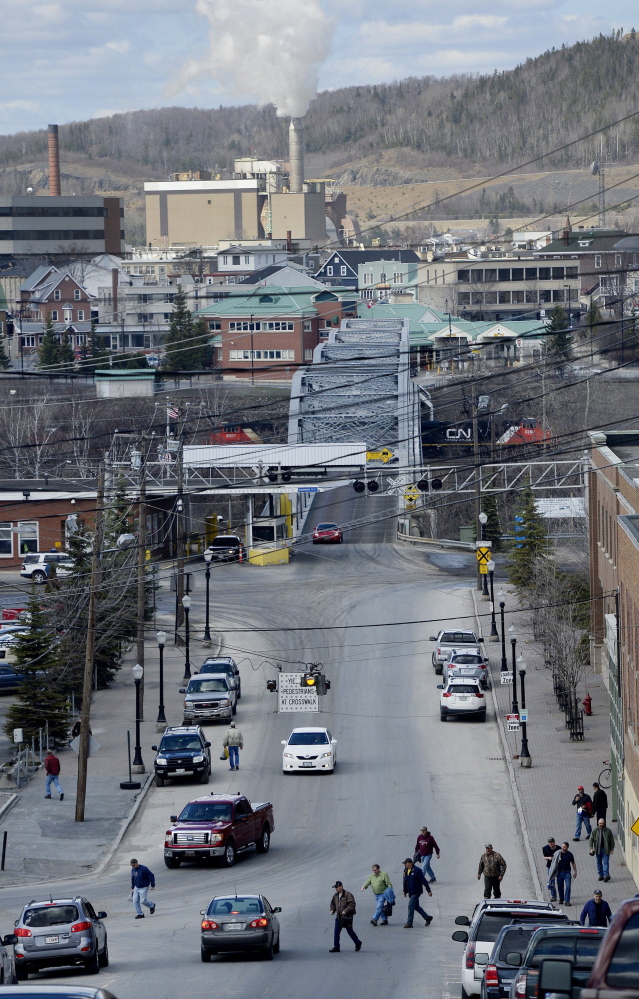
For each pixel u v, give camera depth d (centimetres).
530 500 18050
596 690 13988
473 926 5412
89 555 12706
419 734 12662
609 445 14912
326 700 13938
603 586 13600
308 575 19712
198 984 6050
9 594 18138
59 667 12912
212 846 9044
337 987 5953
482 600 17538
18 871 9175
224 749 11919
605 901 7206
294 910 7938
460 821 10050
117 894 8500
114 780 11569
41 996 2725
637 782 8412
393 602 17738
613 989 1978
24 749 12181
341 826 10044
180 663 15362
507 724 11588
